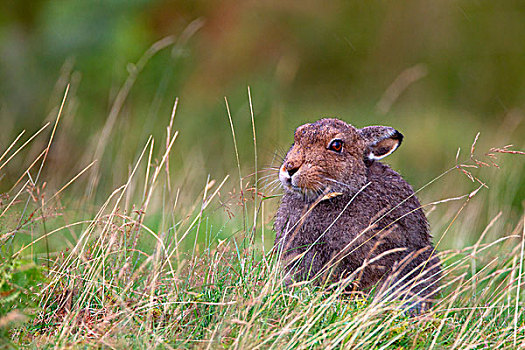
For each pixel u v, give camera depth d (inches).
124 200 473.1
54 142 664.4
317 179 325.7
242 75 1008.9
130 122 737.0
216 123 813.2
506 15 1219.2
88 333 255.1
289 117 858.8
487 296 352.8
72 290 284.8
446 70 1152.2
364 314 263.6
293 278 324.8
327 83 1115.3
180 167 663.1
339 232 321.4
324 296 295.0
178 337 257.4
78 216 419.8
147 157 614.9
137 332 255.4
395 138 352.2
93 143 596.4
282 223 339.6
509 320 311.0
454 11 1214.9
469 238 479.5
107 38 812.6
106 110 768.9
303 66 1120.8
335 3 1186.0
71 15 824.9
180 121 800.3
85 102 768.9
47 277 285.9
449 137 880.9
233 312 267.1
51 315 274.8
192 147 710.5
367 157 346.6
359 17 1190.9
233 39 1063.0
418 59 1161.4
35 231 378.6
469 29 1203.2
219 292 289.1
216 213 472.1
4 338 228.5
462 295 347.6
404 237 322.3
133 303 275.6
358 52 1150.3
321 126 339.0
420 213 336.5
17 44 821.2
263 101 887.1
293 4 1148.5
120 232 308.7
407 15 1205.1
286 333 251.1
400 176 343.0
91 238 341.7
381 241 314.3
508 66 1158.3
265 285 273.1
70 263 307.4
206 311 278.1
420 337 270.2
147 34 855.1
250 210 455.5
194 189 540.4
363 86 1115.9
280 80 991.6
